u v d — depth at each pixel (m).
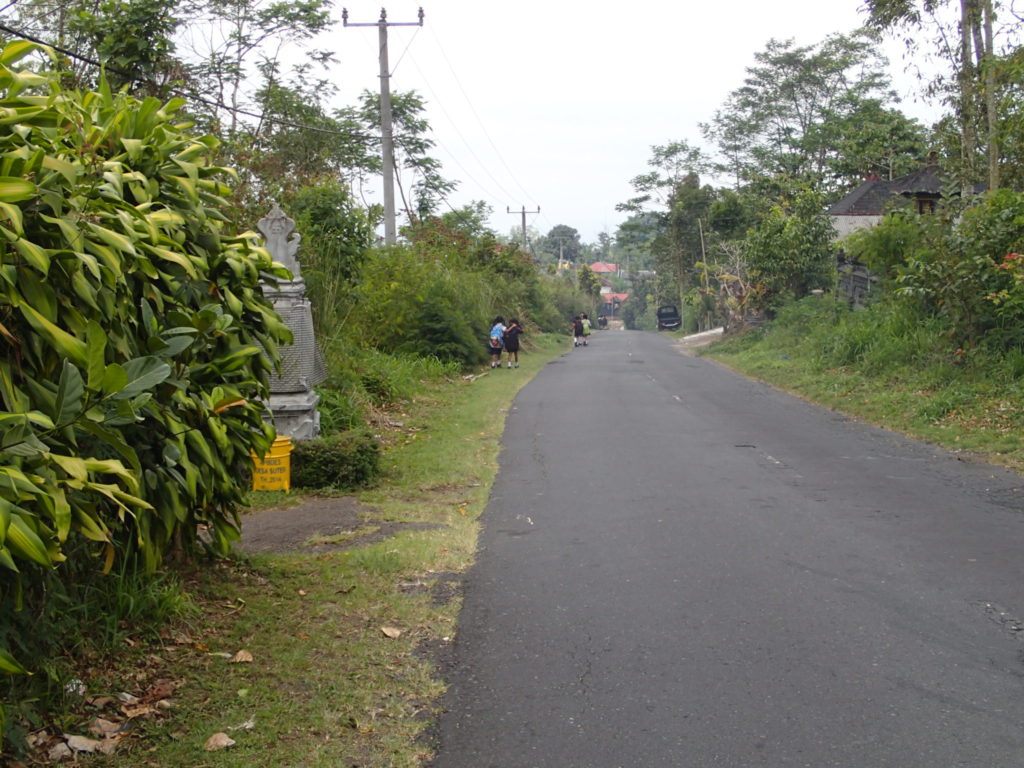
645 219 85.62
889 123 43.50
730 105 61.16
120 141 4.80
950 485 9.10
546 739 3.93
